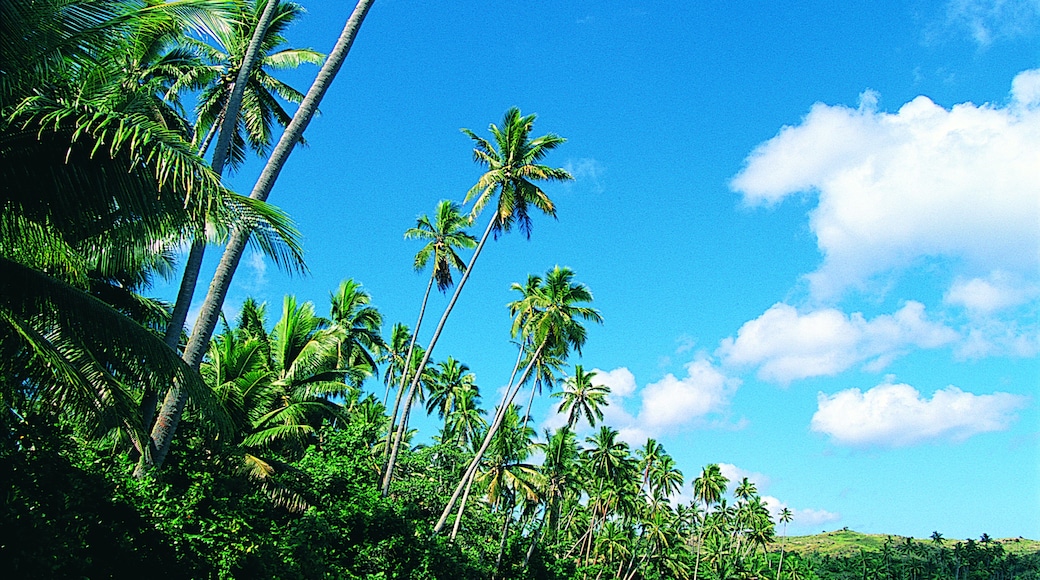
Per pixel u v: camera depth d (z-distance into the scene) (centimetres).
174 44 1555
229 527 1291
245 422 2167
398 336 4912
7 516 765
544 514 4588
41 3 771
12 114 763
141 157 797
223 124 1302
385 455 3200
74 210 844
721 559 11188
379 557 2230
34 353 893
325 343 2486
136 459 1212
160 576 1042
